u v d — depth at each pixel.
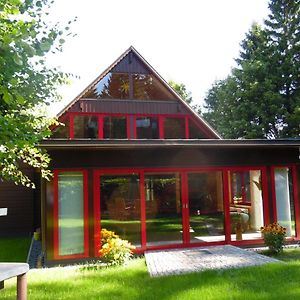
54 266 8.57
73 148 8.48
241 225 10.57
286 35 29.25
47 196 8.78
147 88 15.90
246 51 31.69
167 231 9.64
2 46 2.93
